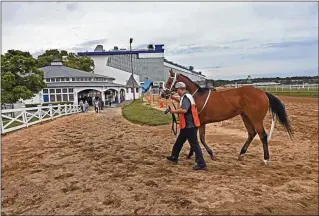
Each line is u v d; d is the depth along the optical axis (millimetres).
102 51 63125
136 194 4090
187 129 5297
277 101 5883
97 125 13461
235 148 7293
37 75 23547
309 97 25219
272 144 7758
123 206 3701
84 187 4430
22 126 12852
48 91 35125
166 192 4160
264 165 5680
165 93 6301
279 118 5887
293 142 7992
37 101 34438
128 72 59656
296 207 3715
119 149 7352
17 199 4043
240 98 5672
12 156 6766
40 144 8406
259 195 4086
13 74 21406
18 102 24359
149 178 4812
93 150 7297
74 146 7945
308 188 4391
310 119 12664
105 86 39156
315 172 5211
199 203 3785
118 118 16844
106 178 4844
